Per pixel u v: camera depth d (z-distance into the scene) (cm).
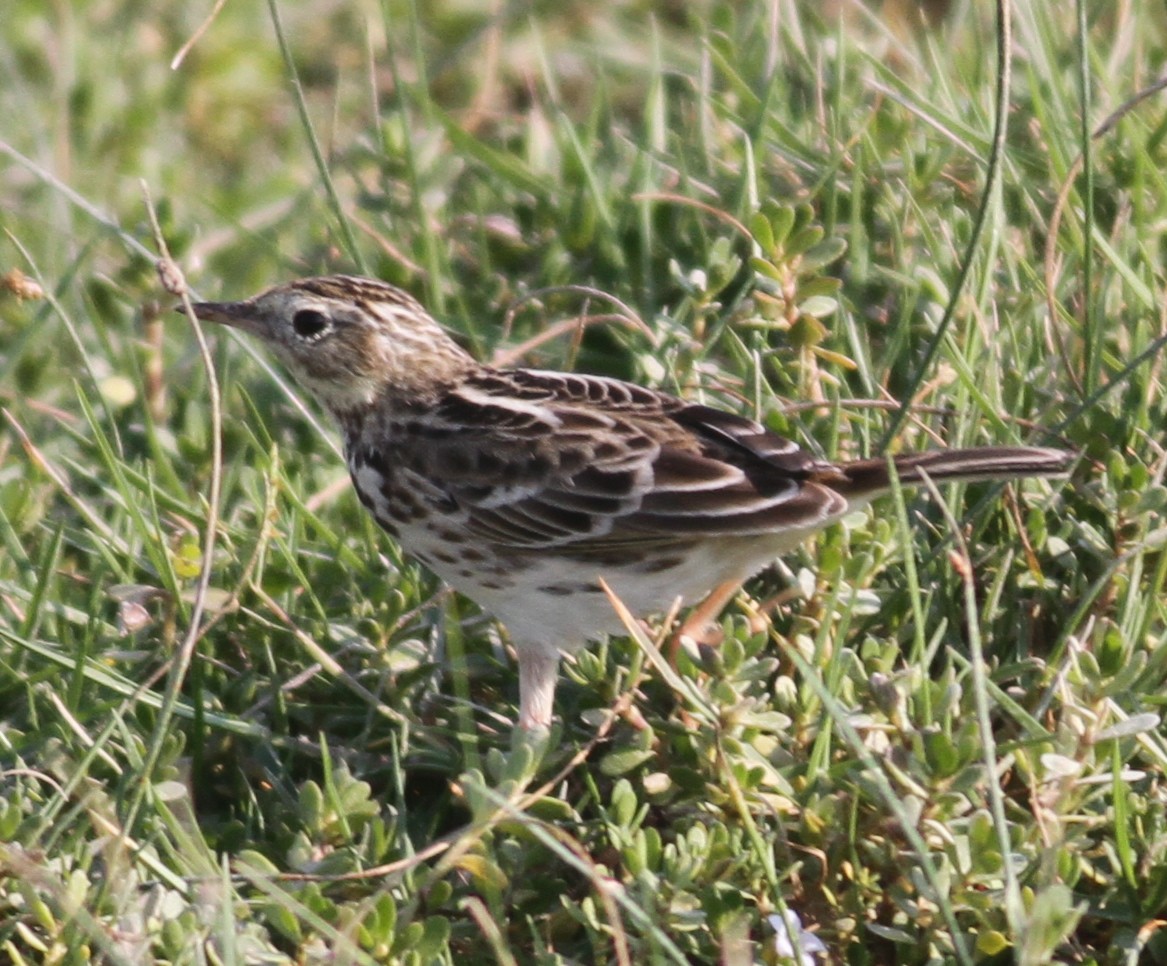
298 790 1062
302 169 1792
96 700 1119
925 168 1380
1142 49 1523
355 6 1994
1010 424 1159
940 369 1229
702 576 1111
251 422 1371
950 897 902
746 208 1366
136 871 942
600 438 1117
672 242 1459
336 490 1295
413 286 1479
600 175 1527
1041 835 930
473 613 1184
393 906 894
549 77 1655
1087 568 1109
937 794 909
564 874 985
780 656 1107
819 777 962
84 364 1420
